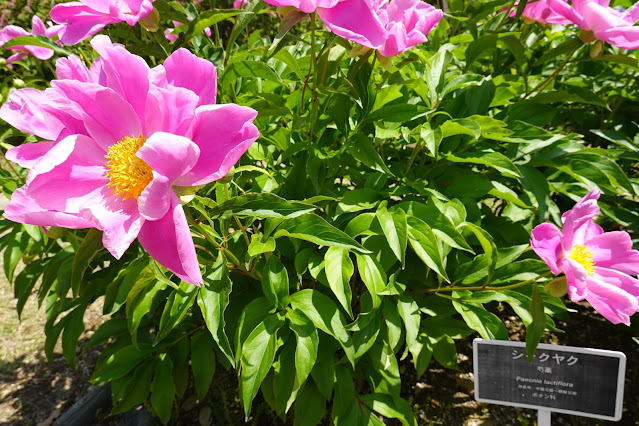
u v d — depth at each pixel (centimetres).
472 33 219
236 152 100
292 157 196
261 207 124
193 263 98
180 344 192
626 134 254
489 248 152
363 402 180
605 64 265
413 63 228
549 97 199
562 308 173
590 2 173
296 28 553
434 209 165
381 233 158
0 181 206
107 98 109
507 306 272
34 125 114
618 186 186
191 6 194
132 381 182
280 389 165
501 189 181
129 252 187
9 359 286
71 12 145
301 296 156
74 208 111
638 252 139
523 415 215
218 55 181
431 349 188
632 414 208
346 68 211
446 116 199
